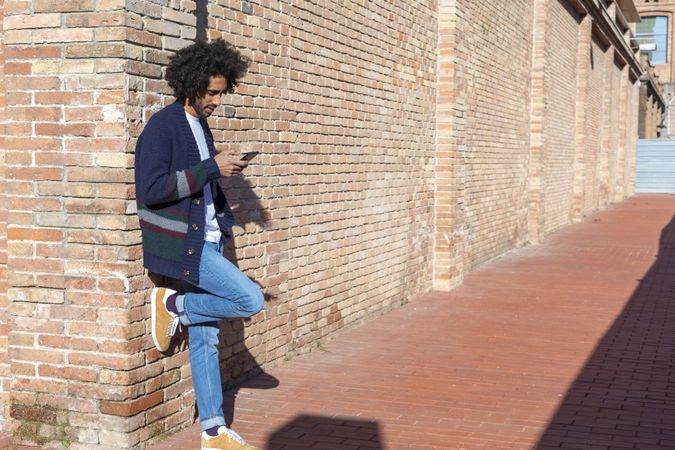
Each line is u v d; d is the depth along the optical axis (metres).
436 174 10.63
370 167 8.52
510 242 15.42
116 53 4.41
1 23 4.72
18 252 4.66
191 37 4.99
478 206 12.80
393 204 9.20
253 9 6.14
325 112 7.44
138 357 4.61
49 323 4.64
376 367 6.80
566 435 5.22
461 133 11.03
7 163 4.64
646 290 11.12
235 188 5.97
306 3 7.02
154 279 4.70
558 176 21.03
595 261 14.16
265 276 6.45
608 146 29.86
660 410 5.79
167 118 4.25
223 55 4.27
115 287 4.51
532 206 16.94
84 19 4.45
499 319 8.96
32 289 4.66
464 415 5.59
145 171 4.15
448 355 7.29
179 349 5.02
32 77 4.56
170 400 4.94
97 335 4.55
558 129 20.88
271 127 6.47
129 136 4.47
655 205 31.86
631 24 44.78
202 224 4.30
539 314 9.30
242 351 6.19
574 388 6.32
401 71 9.30
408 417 5.52
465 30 11.06
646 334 8.34
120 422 4.55
